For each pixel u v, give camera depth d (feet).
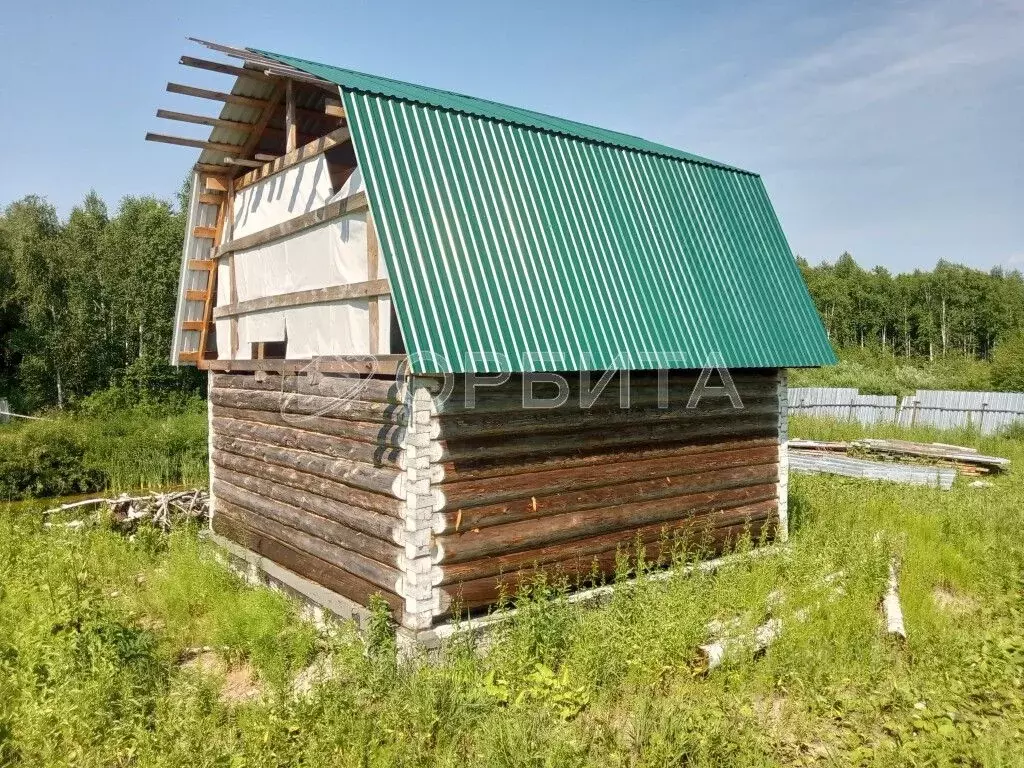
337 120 31.53
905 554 33.22
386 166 24.11
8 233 133.80
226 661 25.40
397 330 27.07
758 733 19.06
